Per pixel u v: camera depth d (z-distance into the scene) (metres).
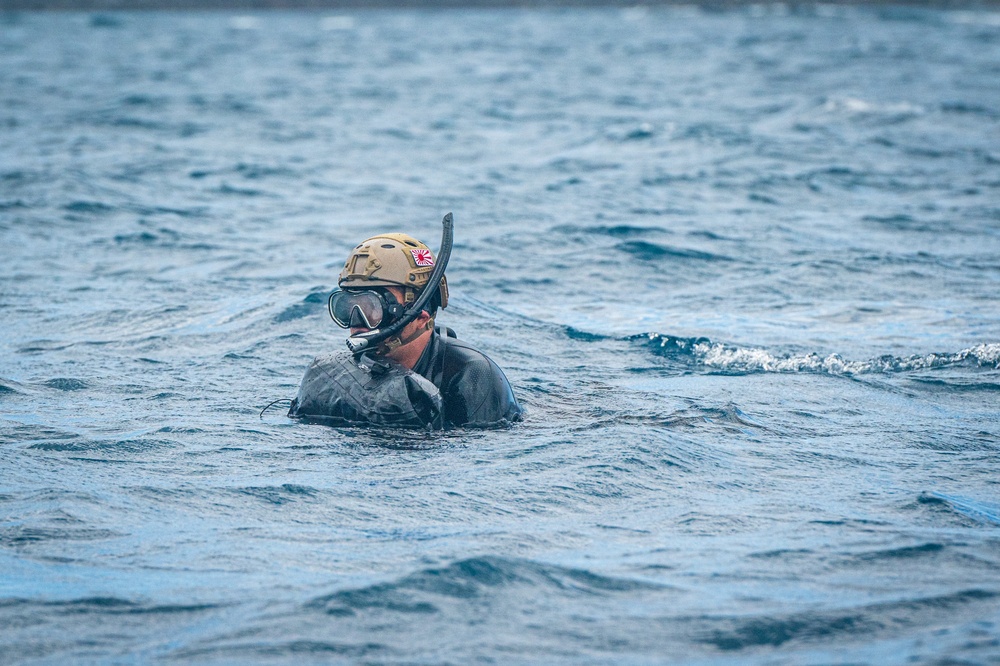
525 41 175.88
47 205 39.84
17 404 16.45
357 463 13.30
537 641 8.25
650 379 18.86
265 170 51.12
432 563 9.67
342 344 20.67
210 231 36.44
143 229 36.22
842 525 11.09
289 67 122.00
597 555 10.14
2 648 8.11
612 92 91.88
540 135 65.38
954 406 17.16
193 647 8.11
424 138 64.44
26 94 86.00
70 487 12.25
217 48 157.88
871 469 13.41
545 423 15.27
